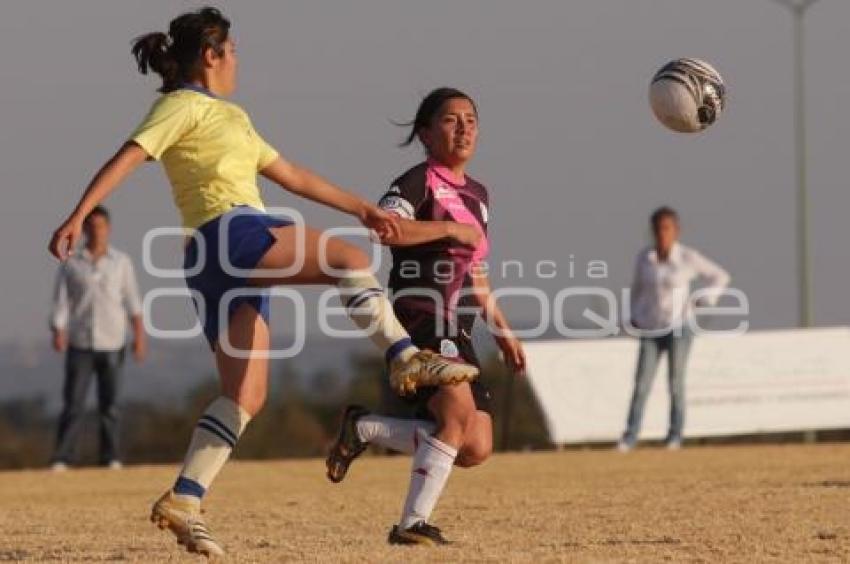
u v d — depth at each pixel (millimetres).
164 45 19797
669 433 49688
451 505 29875
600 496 31266
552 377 53469
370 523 26891
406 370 19188
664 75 23672
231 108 19500
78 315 45969
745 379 54875
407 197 21406
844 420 55469
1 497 35469
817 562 19812
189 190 19234
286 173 19688
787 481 33906
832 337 55594
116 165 18797
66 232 18531
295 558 19953
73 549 22766
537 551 20891
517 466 42500
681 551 21062
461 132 21547
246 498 33375
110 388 46469
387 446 21938
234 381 19594
